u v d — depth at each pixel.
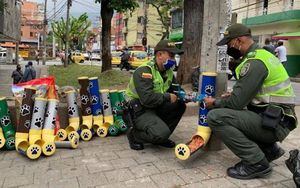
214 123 3.60
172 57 4.27
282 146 4.80
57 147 4.52
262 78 3.42
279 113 3.42
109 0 15.22
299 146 4.82
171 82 4.54
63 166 3.92
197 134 4.12
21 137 4.30
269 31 24.78
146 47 38.28
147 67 4.23
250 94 3.44
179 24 37.78
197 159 4.16
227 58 4.32
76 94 5.05
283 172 3.80
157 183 3.47
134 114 4.39
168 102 4.32
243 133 3.56
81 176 3.64
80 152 4.40
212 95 4.15
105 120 5.15
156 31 54.69
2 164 4.00
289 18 21.81
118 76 15.02
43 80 4.63
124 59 26.58
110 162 4.04
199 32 9.80
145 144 4.74
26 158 4.19
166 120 4.57
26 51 59.00
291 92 3.55
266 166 3.58
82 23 48.00
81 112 5.09
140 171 3.77
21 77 13.86
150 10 53.78
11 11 26.70
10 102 5.08
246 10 27.89
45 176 3.64
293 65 21.19
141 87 4.14
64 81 14.87
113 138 5.05
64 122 5.00
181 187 3.39
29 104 4.32
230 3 4.62
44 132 4.35
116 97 5.18
